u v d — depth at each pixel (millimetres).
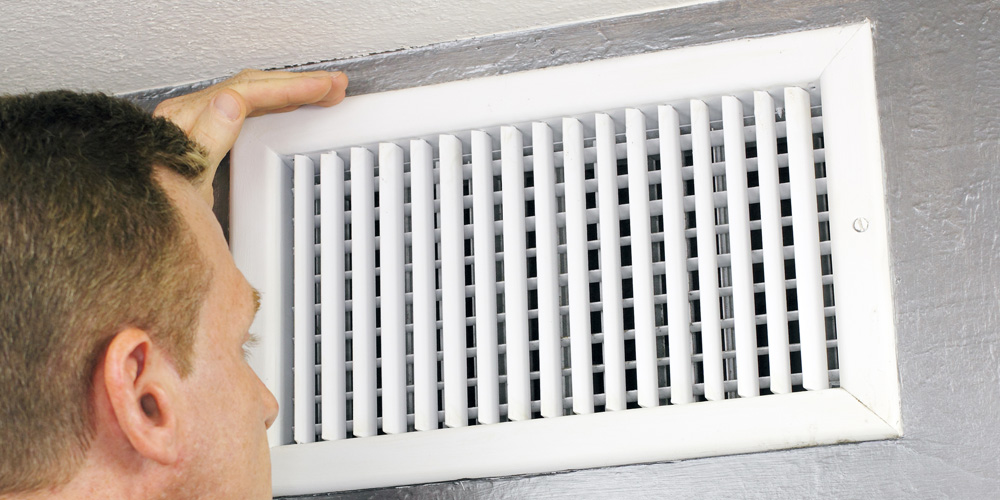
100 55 1094
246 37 1070
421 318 1029
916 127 950
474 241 1033
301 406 1040
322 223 1074
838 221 937
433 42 1099
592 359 1072
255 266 1074
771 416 916
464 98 1057
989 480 867
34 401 653
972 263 911
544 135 1039
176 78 1163
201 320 736
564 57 1060
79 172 686
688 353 963
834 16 987
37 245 659
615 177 1021
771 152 974
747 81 985
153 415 690
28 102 706
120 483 679
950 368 897
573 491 966
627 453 942
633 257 988
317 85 1054
